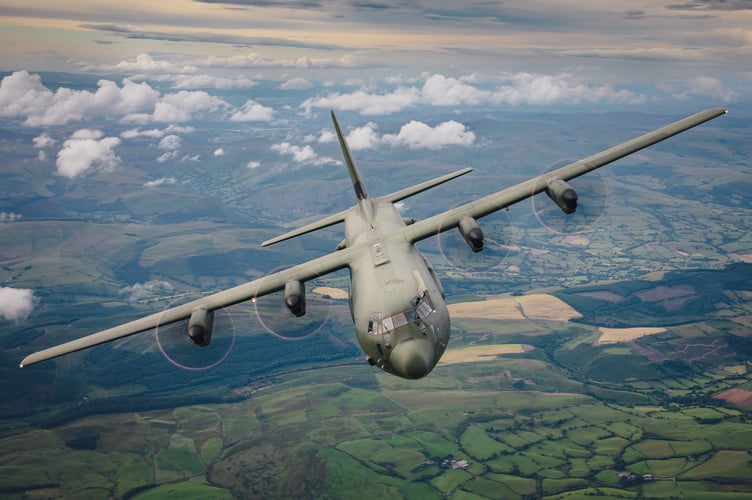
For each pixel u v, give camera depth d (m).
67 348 32.69
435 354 26.27
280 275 33.16
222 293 33.41
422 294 27.62
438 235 33.19
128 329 33.16
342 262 33.09
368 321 27.55
